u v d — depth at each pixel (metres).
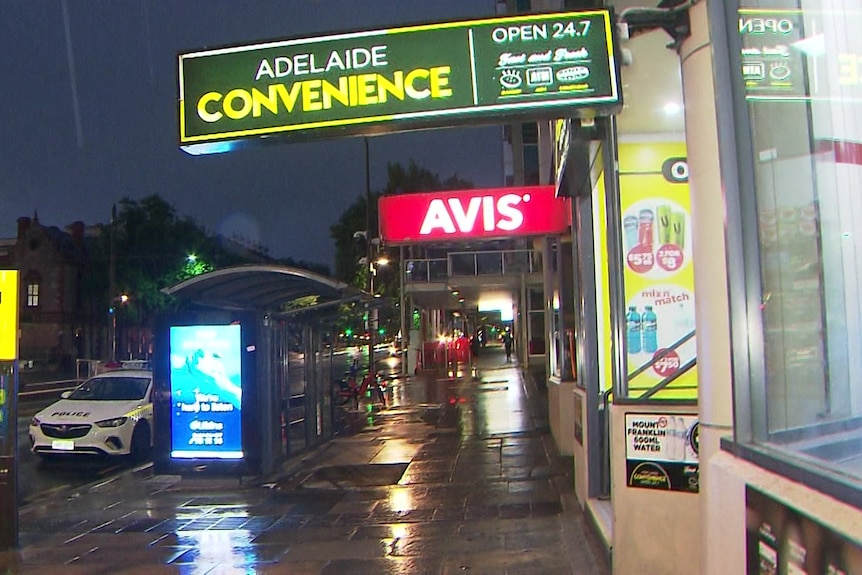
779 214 3.51
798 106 3.41
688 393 7.07
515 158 32.84
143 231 63.44
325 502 9.73
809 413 3.29
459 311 43.72
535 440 13.55
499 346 68.12
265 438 11.55
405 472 11.30
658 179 7.28
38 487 12.51
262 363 11.57
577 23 5.01
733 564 3.51
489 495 9.56
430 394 23.33
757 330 3.58
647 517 5.89
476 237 11.09
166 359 11.62
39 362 60.50
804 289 3.35
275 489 10.69
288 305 13.95
